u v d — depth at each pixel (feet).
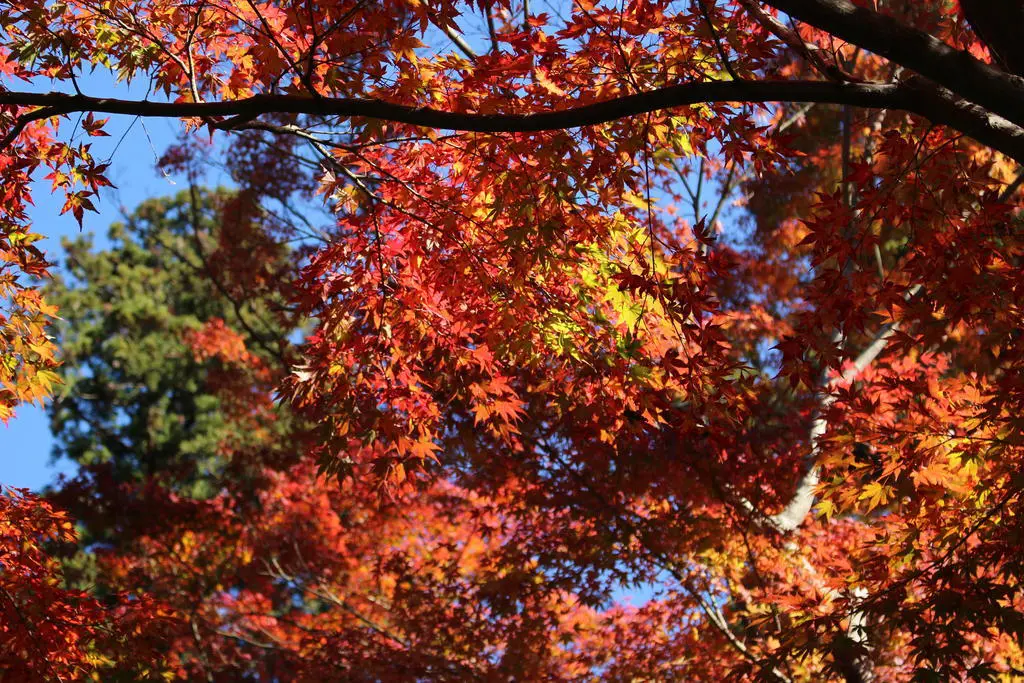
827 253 15.90
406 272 19.01
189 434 85.97
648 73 16.15
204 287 75.46
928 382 19.22
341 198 19.48
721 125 16.26
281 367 52.85
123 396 87.25
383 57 15.65
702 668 29.76
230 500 48.19
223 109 14.39
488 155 16.87
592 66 16.07
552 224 16.72
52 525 21.63
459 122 13.67
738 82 12.76
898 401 20.75
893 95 13.07
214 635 47.91
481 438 27.76
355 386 19.27
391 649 34.76
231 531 46.88
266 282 47.96
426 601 33.71
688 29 15.40
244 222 48.49
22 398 20.08
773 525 29.09
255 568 48.42
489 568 34.01
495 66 15.61
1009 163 26.86
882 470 19.66
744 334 46.01
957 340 26.16
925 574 19.79
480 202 18.12
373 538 43.47
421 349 20.10
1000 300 15.79
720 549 28.96
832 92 12.91
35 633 20.27
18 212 18.24
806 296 16.14
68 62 16.97
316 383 19.30
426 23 15.26
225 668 47.01
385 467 19.01
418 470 19.06
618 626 33.88
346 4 15.23
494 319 18.75
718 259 17.04
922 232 15.74
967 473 18.71
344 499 43.14
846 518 32.63
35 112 15.30
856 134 39.24
